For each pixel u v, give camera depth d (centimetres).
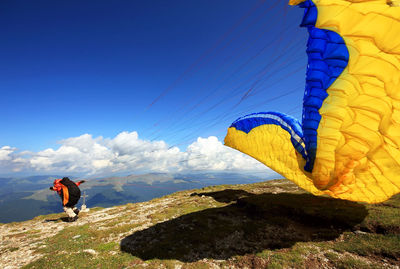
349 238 1442
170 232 1938
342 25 632
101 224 2519
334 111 938
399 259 1088
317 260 1223
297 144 1659
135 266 1360
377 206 1872
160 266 1346
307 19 675
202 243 1653
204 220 2203
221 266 1313
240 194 3409
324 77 855
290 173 1912
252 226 1905
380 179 1115
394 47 598
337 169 1222
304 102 1037
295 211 2073
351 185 1303
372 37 615
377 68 693
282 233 1706
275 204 2362
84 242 1862
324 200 2302
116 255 1538
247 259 1348
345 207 1958
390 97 749
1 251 1811
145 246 1673
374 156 1016
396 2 507
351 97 837
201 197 3575
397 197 2067
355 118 905
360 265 1085
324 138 1109
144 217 2633
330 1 595
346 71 766
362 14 580
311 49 803
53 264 1436
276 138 1944
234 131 2553
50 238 2092
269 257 1328
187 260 1408
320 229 1677
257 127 2150
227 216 2316
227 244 1602
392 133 864
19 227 2825
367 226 1521
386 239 1305
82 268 1367
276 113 1942
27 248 1838
